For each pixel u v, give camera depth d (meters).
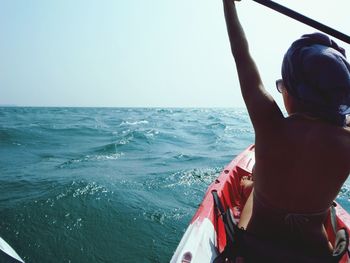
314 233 1.26
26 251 4.02
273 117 1.18
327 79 1.17
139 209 5.34
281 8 1.89
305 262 1.25
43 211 5.08
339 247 1.31
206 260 1.90
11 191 6.04
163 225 4.81
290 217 1.24
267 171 1.23
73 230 4.55
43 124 22.34
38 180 6.84
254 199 1.35
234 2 1.36
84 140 14.34
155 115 46.69
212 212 2.49
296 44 1.29
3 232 4.41
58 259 3.89
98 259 3.91
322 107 1.20
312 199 1.20
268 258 1.30
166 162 9.30
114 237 4.42
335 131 1.20
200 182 7.05
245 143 13.88
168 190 6.44
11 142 12.62
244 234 1.34
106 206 5.38
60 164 8.81
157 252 4.09
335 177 1.18
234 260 1.38
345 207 5.29
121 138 14.65
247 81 1.23
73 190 6.01
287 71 1.28
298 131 1.18
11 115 35.97
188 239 2.09
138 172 7.90
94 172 7.77
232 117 43.38
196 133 18.22
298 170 1.17
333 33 1.91
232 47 1.30
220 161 9.40
